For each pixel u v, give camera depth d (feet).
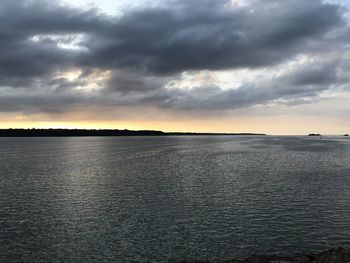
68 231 117.80
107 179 226.99
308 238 109.91
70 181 219.61
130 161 352.90
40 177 238.27
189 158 379.76
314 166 286.05
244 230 117.29
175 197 167.63
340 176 229.66
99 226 122.83
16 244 106.63
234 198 163.94
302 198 163.02
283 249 101.65
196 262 88.43
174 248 102.53
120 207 149.07
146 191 183.52
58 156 428.56
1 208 148.87
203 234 113.60
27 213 140.46
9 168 294.05
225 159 359.87
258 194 172.35
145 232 116.06
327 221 126.82
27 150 558.15
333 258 82.17
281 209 143.54
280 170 262.06
